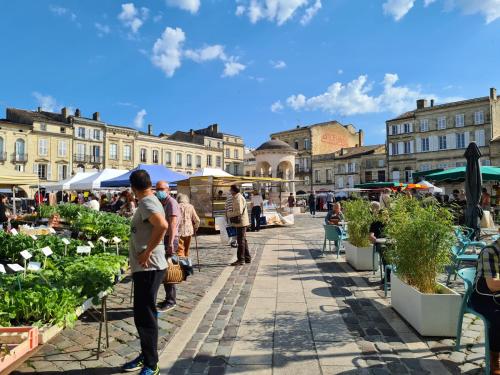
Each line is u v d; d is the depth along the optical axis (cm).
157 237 318
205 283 660
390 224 514
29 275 421
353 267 771
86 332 425
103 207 1769
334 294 577
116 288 619
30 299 319
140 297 326
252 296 573
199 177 1508
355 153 5141
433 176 1075
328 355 364
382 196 1001
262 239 1288
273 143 2580
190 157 5894
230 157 6581
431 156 4288
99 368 340
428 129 4316
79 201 2388
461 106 4041
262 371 334
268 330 432
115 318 473
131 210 1284
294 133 5709
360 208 783
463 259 615
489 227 1045
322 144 5634
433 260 437
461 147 4050
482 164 3872
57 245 586
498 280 304
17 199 2595
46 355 366
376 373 327
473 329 424
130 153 5147
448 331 402
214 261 871
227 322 460
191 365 348
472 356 357
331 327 438
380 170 4816
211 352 375
